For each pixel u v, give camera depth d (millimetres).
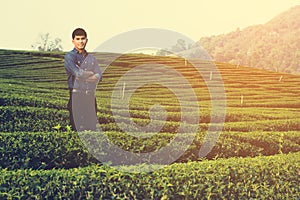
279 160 13133
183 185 11477
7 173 10945
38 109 15039
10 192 10578
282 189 12664
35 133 12766
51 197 10805
